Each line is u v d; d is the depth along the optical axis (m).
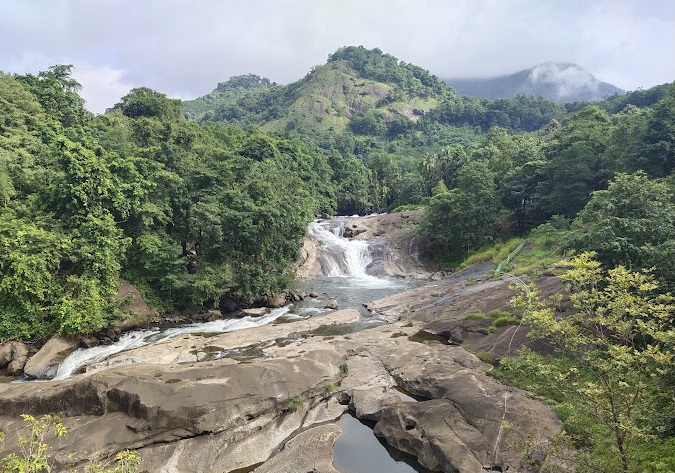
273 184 39.22
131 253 30.08
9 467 8.91
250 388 16.98
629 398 10.32
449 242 49.72
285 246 36.97
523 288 12.09
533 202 45.91
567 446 11.59
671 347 11.15
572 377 14.61
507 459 13.36
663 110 36.22
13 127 37.03
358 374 20.19
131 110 61.19
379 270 49.00
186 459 14.41
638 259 17.75
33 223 25.81
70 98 50.41
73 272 26.47
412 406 16.45
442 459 13.75
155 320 29.39
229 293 33.22
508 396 16.25
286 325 27.67
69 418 15.80
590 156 40.53
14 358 23.12
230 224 32.53
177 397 15.67
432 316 27.62
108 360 22.12
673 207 20.41
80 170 26.81
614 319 9.91
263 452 15.27
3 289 23.52
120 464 10.23
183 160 35.03
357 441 15.77
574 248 21.69
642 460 10.38
